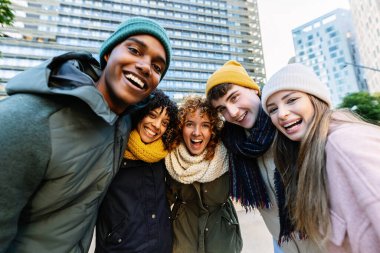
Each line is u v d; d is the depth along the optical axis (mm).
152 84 1282
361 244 866
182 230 1855
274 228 1716
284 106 1205
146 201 1554
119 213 1465
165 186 1784
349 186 907
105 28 52062
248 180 1703
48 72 951
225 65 1845
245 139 1746
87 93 961
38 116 885
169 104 1756
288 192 1281
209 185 1875
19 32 45906
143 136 1641
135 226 1442
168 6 58531
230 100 1709
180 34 58125
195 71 57250
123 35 1243
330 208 1020
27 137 831
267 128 1570
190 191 1895
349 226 906
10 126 802
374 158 827
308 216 1064
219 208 1941
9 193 801
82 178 1105
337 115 1127
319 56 76250
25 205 937
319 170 1035
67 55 1113
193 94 2051
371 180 798
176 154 1839
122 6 54312
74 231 1161
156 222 1528
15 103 874
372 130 944
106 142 1224
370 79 51312
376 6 41156
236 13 66000
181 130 1865
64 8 49906
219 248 1812
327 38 74438
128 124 1569
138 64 1194
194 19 60438
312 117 1151
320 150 1045
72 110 1010
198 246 1812
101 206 1521
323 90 1154
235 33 64312
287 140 1370
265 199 1639
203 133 1841
